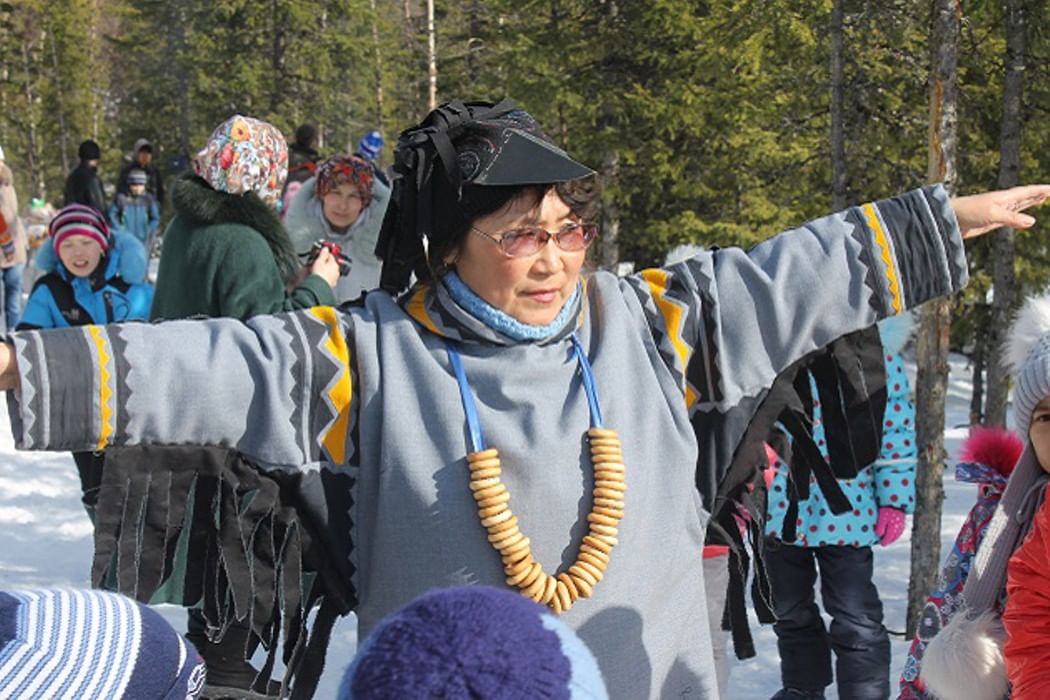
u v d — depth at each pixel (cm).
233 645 327
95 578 208
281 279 435
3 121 4425
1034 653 262
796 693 480
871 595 466
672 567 230
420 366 224
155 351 213
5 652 170
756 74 1220
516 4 1695
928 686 299
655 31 1558
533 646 139
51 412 204
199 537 219
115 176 4328
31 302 548
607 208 1631
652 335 239
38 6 4338
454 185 220
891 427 453
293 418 219
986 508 313
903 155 1101
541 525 219
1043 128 999
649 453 229
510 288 223
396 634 141
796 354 242
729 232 1514
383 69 3219
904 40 867
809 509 455
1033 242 1162
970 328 1257
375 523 222
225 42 3027
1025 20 908
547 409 224
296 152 1255
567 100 1583
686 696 234
